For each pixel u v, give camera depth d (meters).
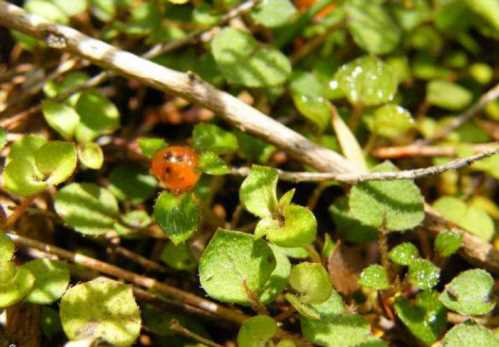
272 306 0.16
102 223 0.16
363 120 0.18
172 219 0.15
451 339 0.15
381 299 0.16
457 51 0.20
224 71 0.17
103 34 0.18
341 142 0.17
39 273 0.15
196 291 0.17
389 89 0.18
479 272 0.15
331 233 0.18
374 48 0.18
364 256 0.17
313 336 0.15
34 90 0.18
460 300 0.15
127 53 0.16
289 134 0.17
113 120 0.17
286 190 0.18
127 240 0.17
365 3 0.18
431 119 0.19
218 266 0.15
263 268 0.15
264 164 0.17
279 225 0.15
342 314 0.15
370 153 0.18
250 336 0.14
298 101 0.18
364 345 0.15
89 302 0.15
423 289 0.16
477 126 0.19
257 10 0.17
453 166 0.15
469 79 0.20
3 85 0.18
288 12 0.17
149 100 0.19
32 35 0.16
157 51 0.18
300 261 0.16
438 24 0.20
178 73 0.16
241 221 0.17
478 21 0.20
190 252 0.16
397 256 0.15
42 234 0.16
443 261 0.16
